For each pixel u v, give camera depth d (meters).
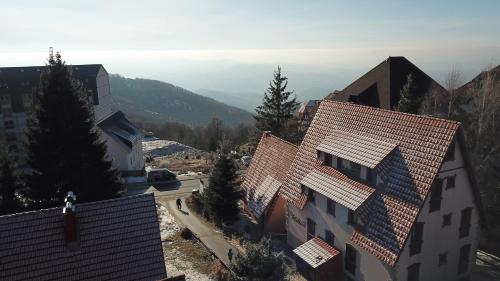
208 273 31.77
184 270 32.25
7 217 20.75
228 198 41.53
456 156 26.86
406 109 48.53
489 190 39.88
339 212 30.05
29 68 82.12
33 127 35.66
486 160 42.22
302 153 36.53
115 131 62.72
